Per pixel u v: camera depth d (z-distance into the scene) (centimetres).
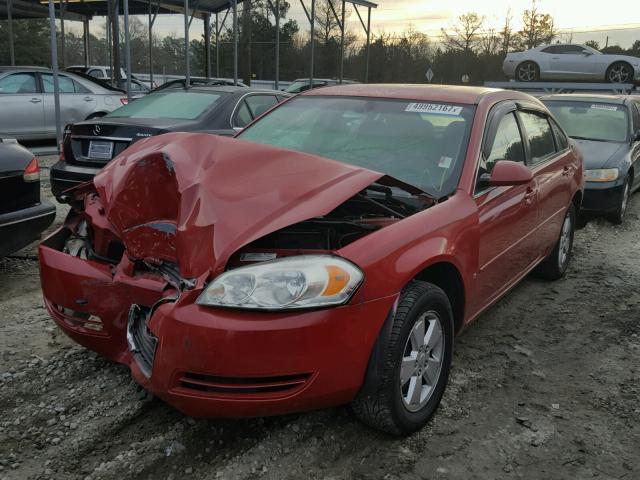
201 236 260
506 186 367
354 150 381
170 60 5081
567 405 336
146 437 286
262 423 300
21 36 4862
